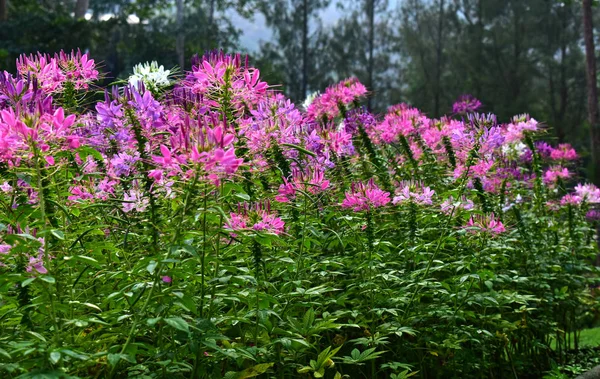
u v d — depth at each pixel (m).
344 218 3.85
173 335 2.89
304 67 33.47
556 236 6.12
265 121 3.55
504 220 5.59
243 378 2.96
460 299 4.40
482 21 27.08
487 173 4.78
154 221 2.91
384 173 5.05
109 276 2.88
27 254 2.57
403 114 5.56
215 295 2.86
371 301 3.84
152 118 3.03
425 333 4.34
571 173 7.12
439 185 5.45
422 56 29.02
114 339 2.64
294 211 3.72
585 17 12.86
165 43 29.31
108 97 3.06
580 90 25.27
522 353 5.59
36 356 2.46
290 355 3.40
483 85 25.56
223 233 2.89
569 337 6.14
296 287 3.43
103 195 3.21
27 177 2.65
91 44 28.11
